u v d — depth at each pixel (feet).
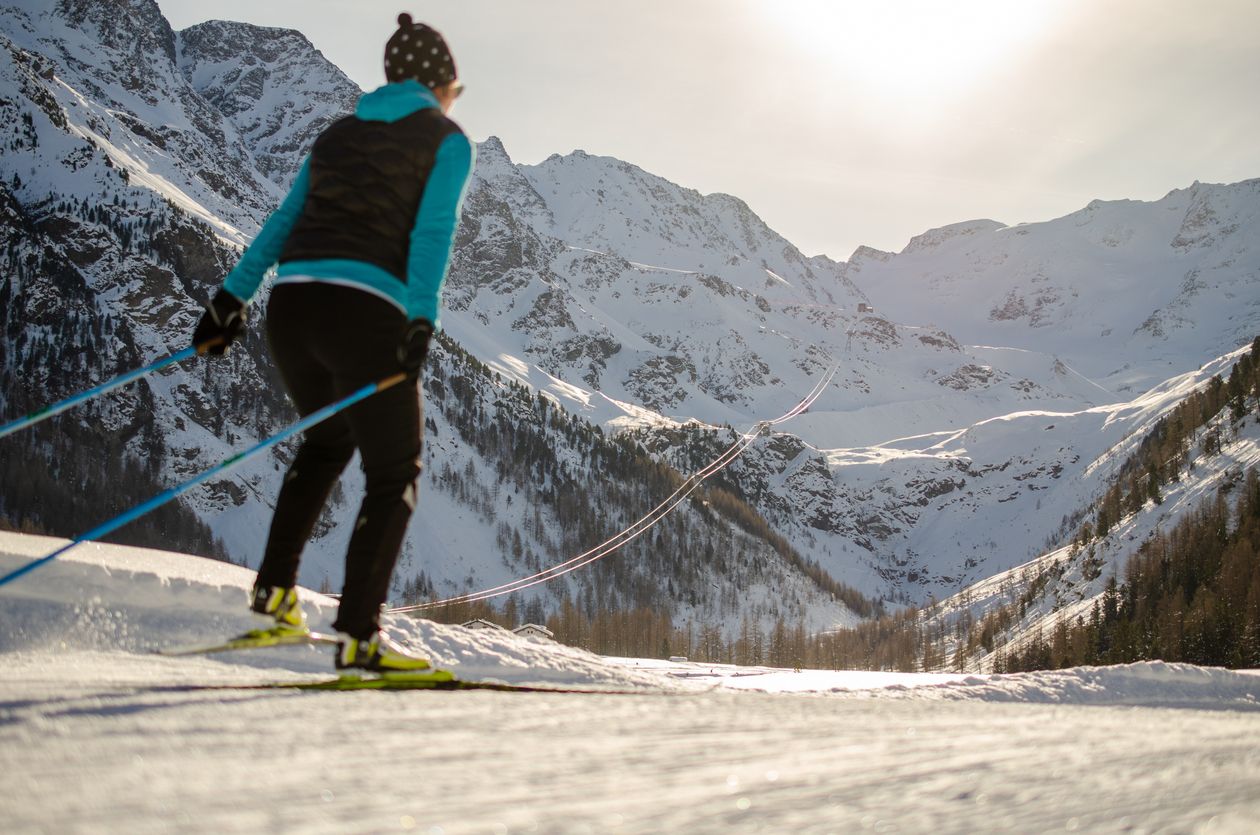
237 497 485.15
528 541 565.12
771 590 613.11
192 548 435.53
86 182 599.16
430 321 9.21
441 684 9.02
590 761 4.72
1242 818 3.47
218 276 600.39
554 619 421.18
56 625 13.19
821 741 5.83
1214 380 488.44
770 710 7.80
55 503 411.75
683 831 3.32
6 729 4.89
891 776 4.47
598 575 558.15
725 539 638.12
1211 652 272.92
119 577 14.17
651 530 611.06
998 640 395.96
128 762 4.24
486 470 602.03
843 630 501.15
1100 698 39.60
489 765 4.50
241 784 3.87
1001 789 4.17
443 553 526.57
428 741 5.14
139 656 11.34
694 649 445.37
